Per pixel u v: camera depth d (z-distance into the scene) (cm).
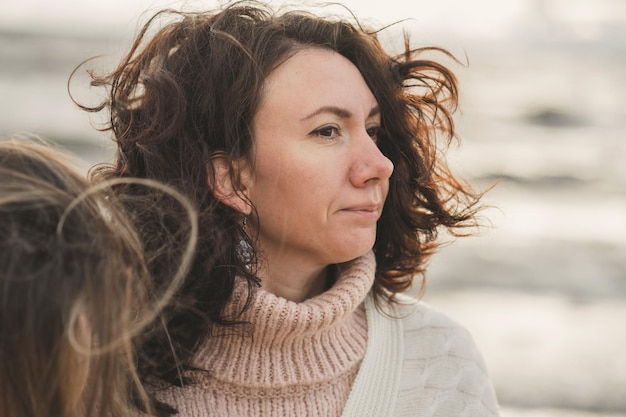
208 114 156
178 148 158
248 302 148
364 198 153
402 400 165
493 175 920
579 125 1244
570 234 762
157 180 156
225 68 155
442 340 175
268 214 155
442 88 183
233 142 153
